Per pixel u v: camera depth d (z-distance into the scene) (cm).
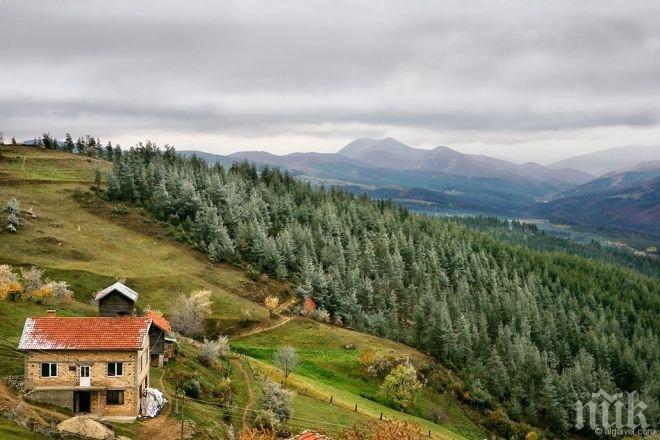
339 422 8419
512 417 12606
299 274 16950
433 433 9662
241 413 7350
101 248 15138
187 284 13950
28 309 8919
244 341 12431
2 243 13775
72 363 6138
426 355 14000
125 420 6119
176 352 8681
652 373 16575
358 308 15512
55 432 5403
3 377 6334
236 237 17462
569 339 18100
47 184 19562
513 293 19975
